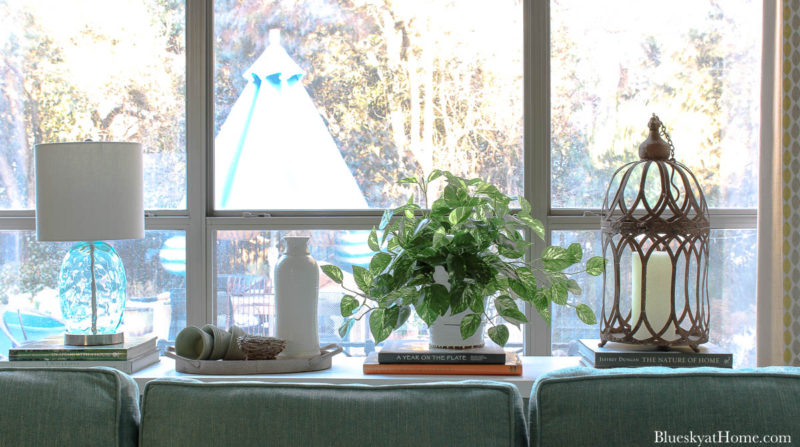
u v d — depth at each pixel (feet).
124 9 8.73
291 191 8.80
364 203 8.76
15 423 3.99
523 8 8.54
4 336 8.90
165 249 8.79
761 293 7.82
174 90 8.75
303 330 6.48
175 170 8.80
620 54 8.59
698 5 8.55
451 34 8.66
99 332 6.72
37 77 8.77
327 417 3.92
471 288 5.91
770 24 7.77
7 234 8.84
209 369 6.27
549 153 8.61
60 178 6.41
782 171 7.68
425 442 3.86
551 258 6.28
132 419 4.21
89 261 6.70
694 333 6.31
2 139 8.80
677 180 8.54
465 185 6.59
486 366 6.09
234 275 8.77
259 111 8.78
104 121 8.77
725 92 8.56
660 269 6.20
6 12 8.75
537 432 3.93
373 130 8.73
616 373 4.02
